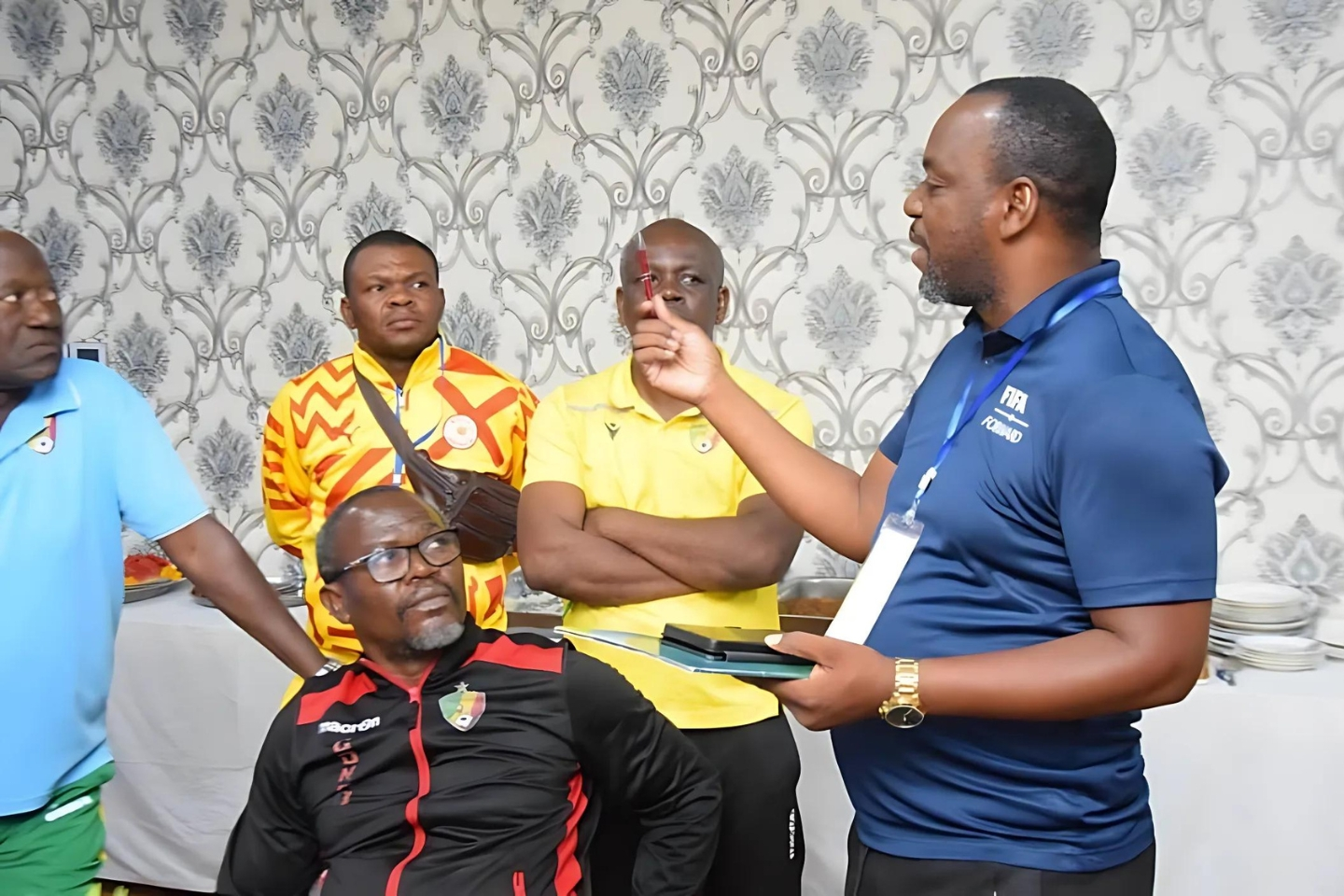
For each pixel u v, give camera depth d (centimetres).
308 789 137
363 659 141
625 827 157
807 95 246
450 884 130
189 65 289
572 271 265
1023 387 98
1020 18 232
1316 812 183
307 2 278
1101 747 99
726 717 158
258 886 141
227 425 296
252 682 241
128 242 300
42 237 307
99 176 300
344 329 284
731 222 254
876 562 104
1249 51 220
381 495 141
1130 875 101
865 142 243
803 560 252
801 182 248
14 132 306
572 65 261
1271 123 220
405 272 202
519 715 137
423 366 208
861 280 247
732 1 249
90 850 146
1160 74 225
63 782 142
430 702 137
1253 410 226
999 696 92
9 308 131
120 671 248
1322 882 183
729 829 159
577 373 268
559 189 264
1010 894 98
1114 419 90
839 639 98
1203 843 190
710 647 102
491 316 272
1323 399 221
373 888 131
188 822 247
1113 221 231
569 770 137
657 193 258
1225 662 206
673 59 254
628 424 170
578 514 166
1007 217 98
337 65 278
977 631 100
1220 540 231
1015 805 99
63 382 142
